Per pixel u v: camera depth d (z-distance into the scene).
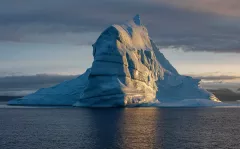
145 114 135.75
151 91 179.62
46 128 91.56
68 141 70.00
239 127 95.38
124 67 161.50
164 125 97.69
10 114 141.88
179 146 65.12
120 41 166.12
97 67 160.25
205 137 75.75
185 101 186.25
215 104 189.25
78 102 180.25
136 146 64.81
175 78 197.62
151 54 185.50
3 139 73.19
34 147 64.56
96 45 168.75
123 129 87.81
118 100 157.38
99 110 154.75
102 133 80.56
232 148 63.97
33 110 165.62
